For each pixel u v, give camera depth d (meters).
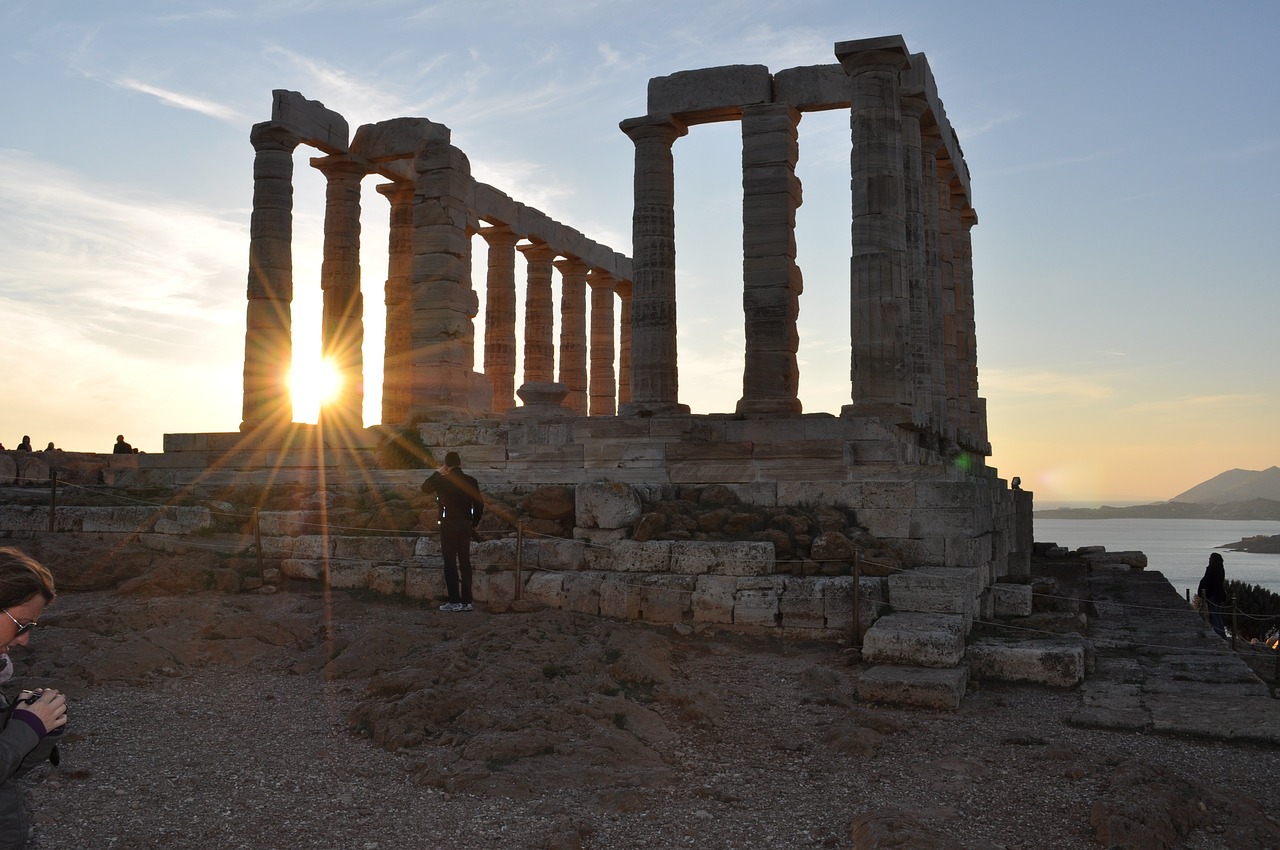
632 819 7.73
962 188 30.84
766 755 9.43
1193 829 7.67
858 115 21.91
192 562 16.64
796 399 24.12
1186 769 9.15
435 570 15.95
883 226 21.59
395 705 10.01
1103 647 14.98
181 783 8.21
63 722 4.23
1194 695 11.68
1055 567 28.39
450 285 27.02
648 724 10.06
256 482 24.58
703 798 8.20
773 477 19.94
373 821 7.55
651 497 17.30
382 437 24.92
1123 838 7.25
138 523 19.05
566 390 25.25
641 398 24.69
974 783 8.62
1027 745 9.83
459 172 27.70
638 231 24.97
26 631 4.12
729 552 14.98
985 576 17.11
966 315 32.34
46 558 16.58
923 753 9.53
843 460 19.53
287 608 15.29
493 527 17.22
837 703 11.16
